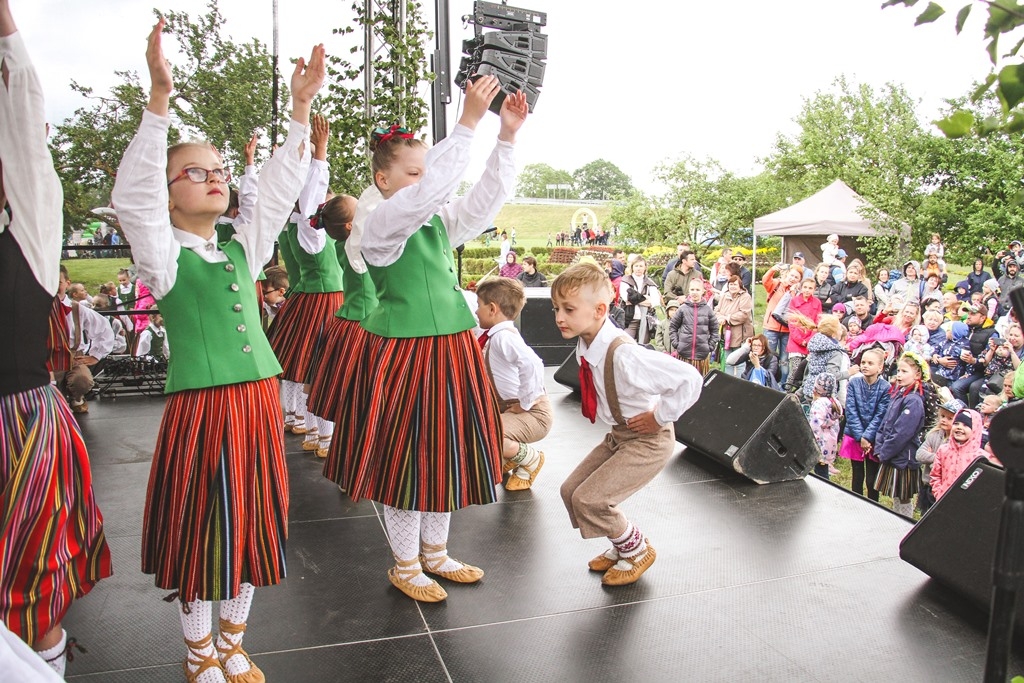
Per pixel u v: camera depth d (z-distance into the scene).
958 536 2.39
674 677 1.98
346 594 2.40
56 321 1.87
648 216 11.20
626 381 2.34
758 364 6.60
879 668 2.03
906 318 5.69
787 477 3.40
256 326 1.83
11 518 1.59
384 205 2.07
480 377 2.26
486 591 2.42
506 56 2.14
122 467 3.72
